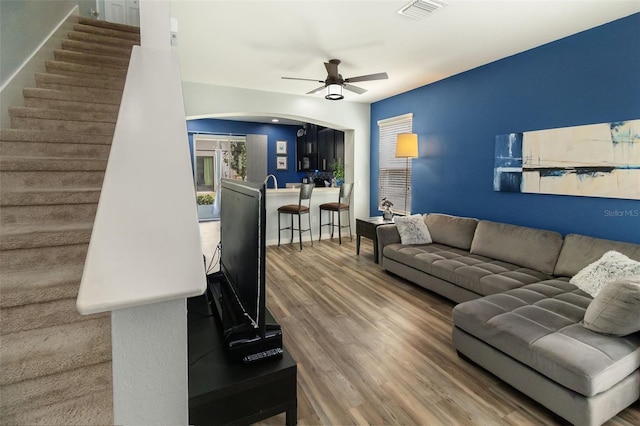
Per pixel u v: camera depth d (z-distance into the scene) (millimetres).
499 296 2477
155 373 617
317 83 4840
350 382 2100
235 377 1476
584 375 1611
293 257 5086
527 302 2375
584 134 3057
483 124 4082
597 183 2977
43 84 2938
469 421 1779
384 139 5984
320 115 5805
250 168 8594
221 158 8445
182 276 582
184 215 687
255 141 8602
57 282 1534
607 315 1835
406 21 2879
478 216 4223
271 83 4863
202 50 3566
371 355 2408
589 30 3008
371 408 1872
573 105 3158
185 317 629
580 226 3150
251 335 1590
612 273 2377
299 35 3178
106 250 595
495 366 2086
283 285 3855
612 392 1695
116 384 594
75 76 3197
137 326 593
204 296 2113
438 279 3426
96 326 1527
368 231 4918
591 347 1768
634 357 1771
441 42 3350
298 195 6113
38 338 1422
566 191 3219
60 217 1962
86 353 1332
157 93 1017
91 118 2818
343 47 3479
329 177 7793
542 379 1815
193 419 1383
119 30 4168
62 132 2432
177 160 810
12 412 1209
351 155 6352
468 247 3951
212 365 1542
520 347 1915
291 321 2943
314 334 2711
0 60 2422
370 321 2947
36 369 1265
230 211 1852
